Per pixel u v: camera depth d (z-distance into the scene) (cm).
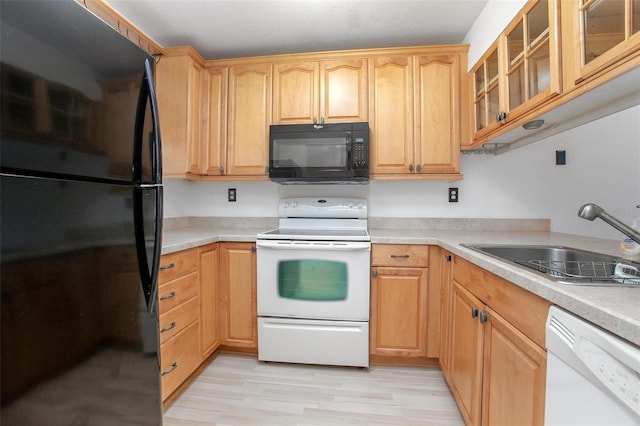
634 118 193
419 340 185
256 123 215
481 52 181
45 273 70
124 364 93
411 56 203
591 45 95
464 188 226
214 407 153
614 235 196
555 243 151
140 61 99
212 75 220
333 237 185
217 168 218
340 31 200
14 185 64
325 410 151
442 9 178
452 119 200
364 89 206
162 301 144
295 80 212
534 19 127
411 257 183
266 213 248
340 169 198
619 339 53
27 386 67
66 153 74
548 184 215
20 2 65
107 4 165
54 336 72
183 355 161
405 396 162
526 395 83
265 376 181
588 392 59
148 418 103
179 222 242
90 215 81
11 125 63
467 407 129
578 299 63
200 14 181
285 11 179
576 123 139
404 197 232
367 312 184
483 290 116
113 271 88
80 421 78
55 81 72
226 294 200
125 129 92
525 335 85
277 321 191
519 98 144
